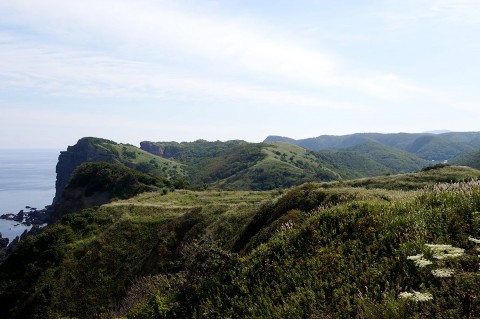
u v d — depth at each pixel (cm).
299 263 1228
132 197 8612
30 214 17388
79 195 10212
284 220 2092
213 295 1302
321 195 2400
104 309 3791
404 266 922
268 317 1011
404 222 1169
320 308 948
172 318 1298
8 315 4244
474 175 3988
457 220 1052
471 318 654
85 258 4744
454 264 832
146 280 2292
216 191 8650
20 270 5038
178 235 4350
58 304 4078
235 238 3075
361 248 1145
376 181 4438
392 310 753
